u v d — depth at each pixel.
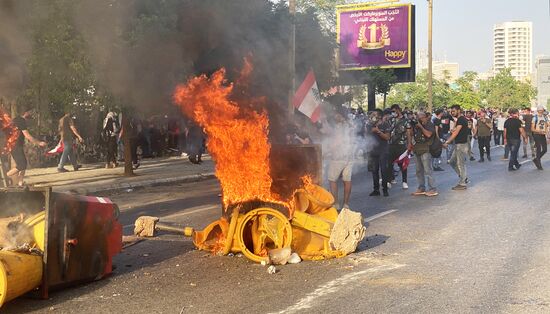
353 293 5.37
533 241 7.47
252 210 6.77
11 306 5.07
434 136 12.38
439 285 5.58
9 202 5.62
